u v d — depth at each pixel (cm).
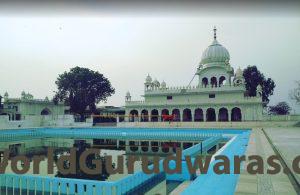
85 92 6881
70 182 1269
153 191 1410
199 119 6322
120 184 1229
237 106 5550
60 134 5094
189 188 973
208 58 6369
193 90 5953
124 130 4884
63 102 7338
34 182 1337
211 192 921
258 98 5444
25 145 3841
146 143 3869
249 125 4862
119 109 7881
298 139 2386
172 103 6019
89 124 6212
